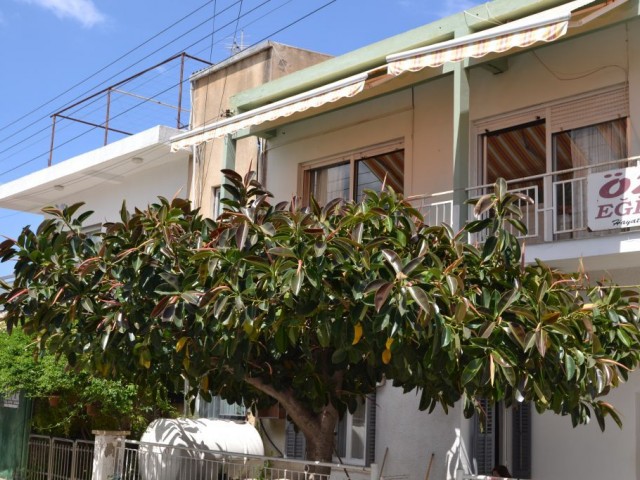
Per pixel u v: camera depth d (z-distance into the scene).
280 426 13.30
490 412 10.82
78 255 7.99
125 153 16.50
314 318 6.89
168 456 10.12
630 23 10.45
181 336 7.24
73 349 8.14
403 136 12.90
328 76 13.05
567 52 11.09
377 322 6.13
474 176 11.90
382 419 11.72
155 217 7.77
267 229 6.86
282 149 14.75
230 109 14.96
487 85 11.95
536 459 10.48
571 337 6.73
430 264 6.95
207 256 6.77
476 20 11.19
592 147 10.76
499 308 6.32
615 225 9.24
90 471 11.52
